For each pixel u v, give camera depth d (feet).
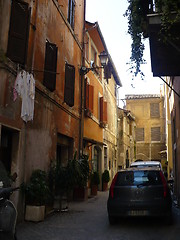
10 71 24.34
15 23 25.67
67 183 32.65
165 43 22.86
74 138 47.01
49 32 35.45
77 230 24.08
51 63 34.83
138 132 131.75
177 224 26.40
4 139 25.44
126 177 26.50
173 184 51.72
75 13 49.21
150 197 25.05
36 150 30.27
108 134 78.33
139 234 22.66
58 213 32.53
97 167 67.51
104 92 74.54
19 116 26.00
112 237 21.76
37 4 31.04
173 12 21.42
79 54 51.34
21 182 26.37
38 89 30.96
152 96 131.64
